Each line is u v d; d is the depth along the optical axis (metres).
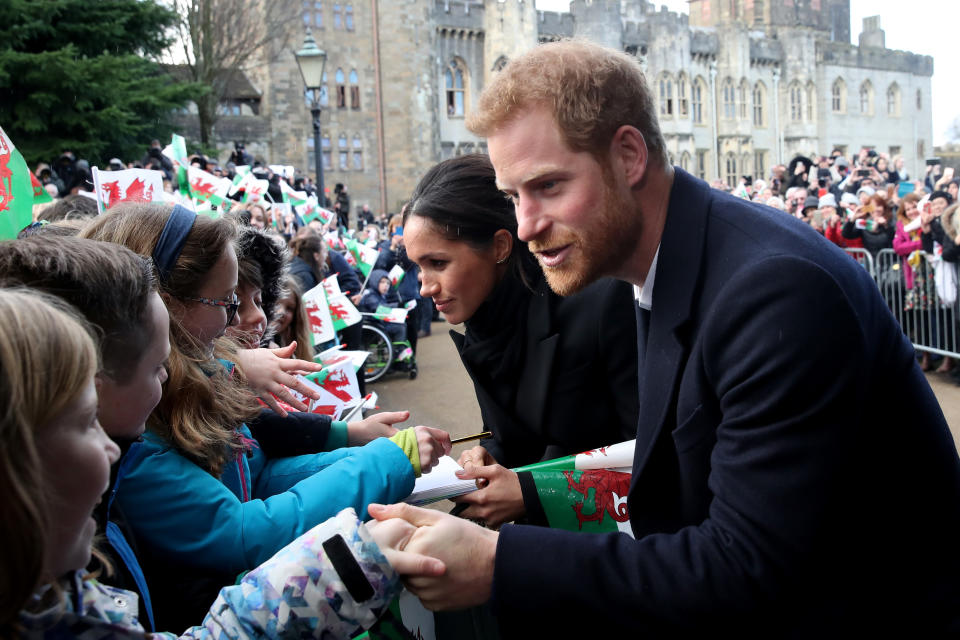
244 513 1.59
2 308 0.80
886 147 61.19
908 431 1.33
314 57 14.30
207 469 1.65
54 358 0.80
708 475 1.28
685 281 1.29
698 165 53.06
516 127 1.25
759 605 1.12
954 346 7.50
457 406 7.53
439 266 1.90
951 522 1.35
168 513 1.54
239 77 40.03
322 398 2.63
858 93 59.53
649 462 1.36
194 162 14.35
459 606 1.25
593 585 1.18
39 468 0.77
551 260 1.31
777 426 1.12
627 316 1.87
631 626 1.17
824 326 1.12
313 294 4.11
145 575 1.56
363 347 8.85
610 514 1.75
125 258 1.18
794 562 1.11
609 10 48.19
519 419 2.00
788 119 56.59
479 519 1.91
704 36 52.69
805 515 1.10
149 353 1.19
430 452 1.81
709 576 1.12
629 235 1.31
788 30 56.19
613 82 1.25
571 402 1.92
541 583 1.19
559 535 1.23
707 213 1.32
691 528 1.20
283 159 39.25
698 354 1.26
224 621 1.13
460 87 46.81
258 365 2.08
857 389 1.15
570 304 1.91
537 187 1.28
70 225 1.82
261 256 2.37
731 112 54.16
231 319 1.75
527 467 1.82
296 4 33.84
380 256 11.40
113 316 1.13
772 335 1.13
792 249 1.19
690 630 1.15
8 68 17.86
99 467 0.86
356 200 41.50
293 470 2.05
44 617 0.86
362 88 41.47
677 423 1.31
